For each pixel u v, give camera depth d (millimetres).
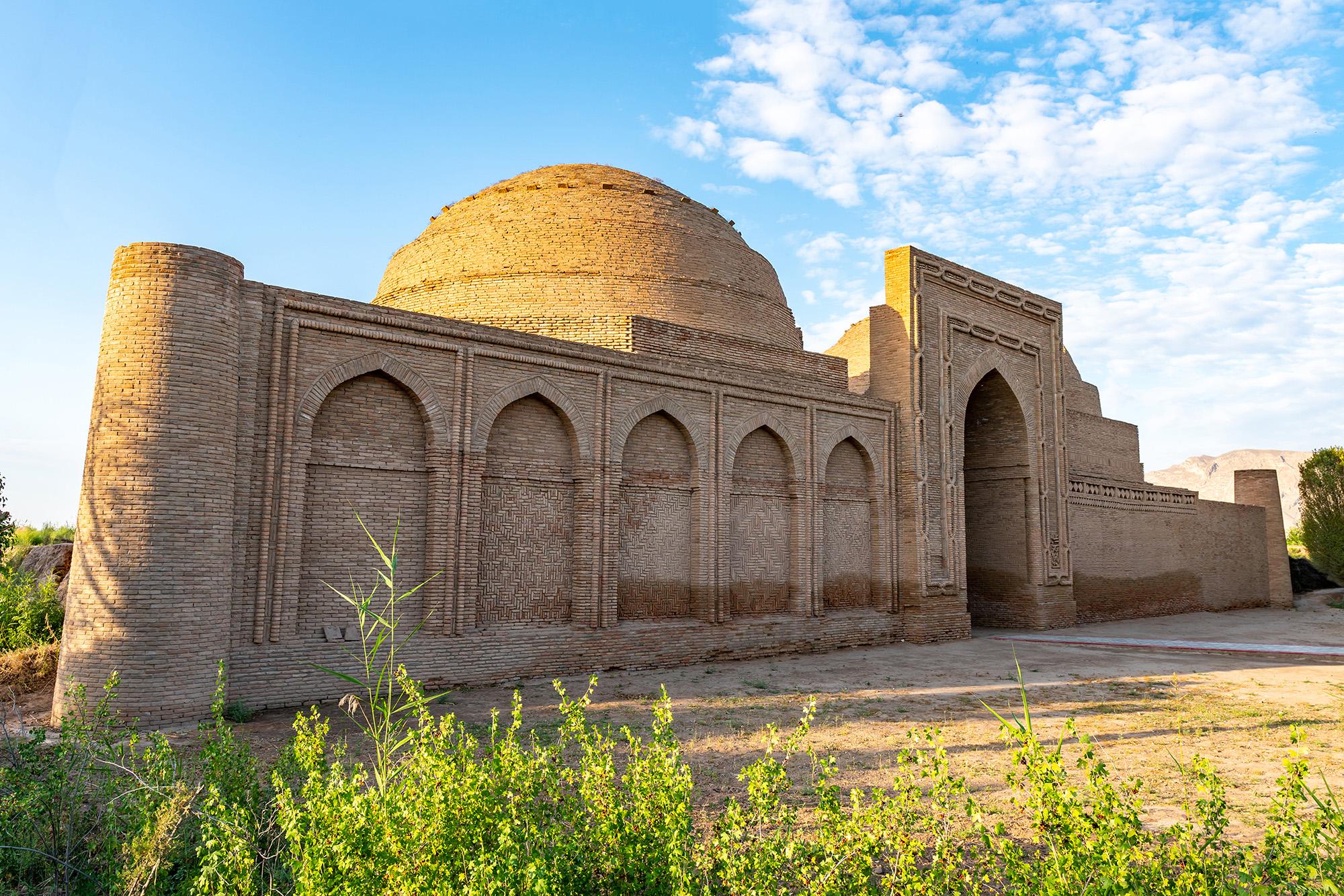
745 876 3852
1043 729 9156
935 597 17797
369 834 3814
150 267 9203
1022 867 3740
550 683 11680
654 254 17000
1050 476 21391
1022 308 21188
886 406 17797
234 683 9445
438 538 11352
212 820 4211
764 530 15703
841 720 9516
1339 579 30797
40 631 13016
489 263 16688
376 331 10969
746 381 15312
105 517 8750
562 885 3766
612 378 13438
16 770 4988
